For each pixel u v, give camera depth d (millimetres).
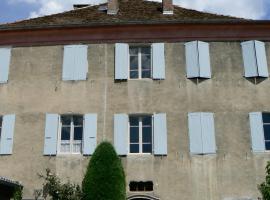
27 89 18578
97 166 15594
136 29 18953
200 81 18188
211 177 16906
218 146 17297
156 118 17672
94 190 15211
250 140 17375
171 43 18828
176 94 18031
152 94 18078
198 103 17891
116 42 18922
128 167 17109
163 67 18375
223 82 18188
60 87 18453
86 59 18766
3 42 19391
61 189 15438
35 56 19078
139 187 17078
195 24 18766
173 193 16750
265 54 18594
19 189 16672
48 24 18984
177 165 17078
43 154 17531
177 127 17562
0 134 18297
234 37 18828
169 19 19312
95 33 19078
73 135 17969
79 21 19531
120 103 18031
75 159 17406
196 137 17359
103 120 17828
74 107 18109
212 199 16656
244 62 18438
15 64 19031
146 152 17562
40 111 18188
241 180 16844
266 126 17812
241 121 17641
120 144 17375
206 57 18469
